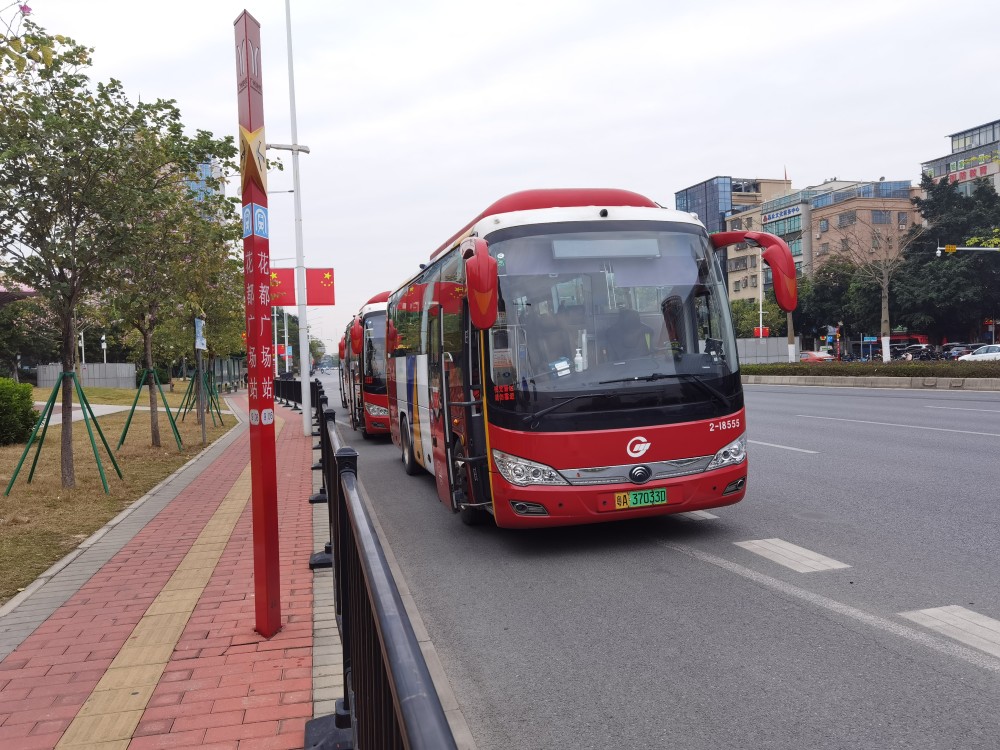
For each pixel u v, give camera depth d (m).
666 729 3.57
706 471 6.72
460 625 5.16
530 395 6.52
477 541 7.54
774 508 8.09
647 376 6.65
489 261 6.24
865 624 4.70
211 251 14.94
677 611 5.16
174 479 11.91
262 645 4.75
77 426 20.98
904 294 57.22
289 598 5.70
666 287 6.93
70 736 3.65
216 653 4.64
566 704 3.89
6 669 4.50
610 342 6.70
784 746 3.36
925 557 6.03
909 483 9.04
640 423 6.56
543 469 6.46
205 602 5.66
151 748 3.51
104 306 12.79
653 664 4.31
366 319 18.16
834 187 89.12
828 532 6.98
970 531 6.73
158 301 13.70
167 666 4.46
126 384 51.41
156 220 11.23
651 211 7.23
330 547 6.83
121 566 6.77
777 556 6.30
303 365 20.22
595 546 7.00
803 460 11.19
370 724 2.47
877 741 3.35
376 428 17.84
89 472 12.46
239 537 7.77
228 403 39.12
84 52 9.87
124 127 10.25
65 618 5.39
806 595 5.30
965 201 56.31
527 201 7.61
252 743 3.53
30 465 13.21
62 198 9.73
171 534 8.02
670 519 7.87
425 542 7.63
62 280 9.84
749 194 116.19
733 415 6.86
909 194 81.94
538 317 6.67
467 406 7.27
